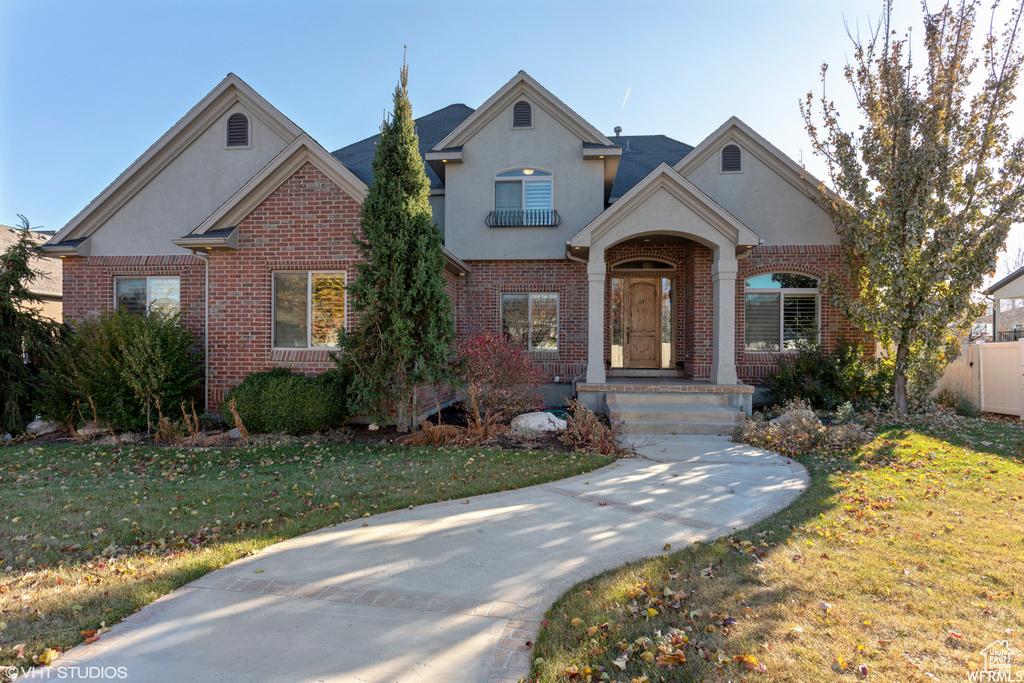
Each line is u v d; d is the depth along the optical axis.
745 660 2.86
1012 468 7.14
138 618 3.36
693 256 13.35
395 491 6.19
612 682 2.72
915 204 10.74
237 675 2.76
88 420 9.86
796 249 13.39
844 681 2.70
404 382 9.45
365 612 3.44
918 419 10.62
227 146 13.09
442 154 14.03
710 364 13.17
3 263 10.13
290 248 10.73
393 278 9.24
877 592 3.65
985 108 10.70
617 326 14.95
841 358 12.11
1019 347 11.63
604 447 8.32
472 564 4.20
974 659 2.86
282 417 9.38
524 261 14.21
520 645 3.07
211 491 6.18
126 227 13.02
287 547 4.54
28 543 4.63
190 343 10.84
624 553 4.43
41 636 3.11
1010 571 3.96
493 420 9.82
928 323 10.98
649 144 18.31
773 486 6.48
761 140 13.41
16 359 9.91
